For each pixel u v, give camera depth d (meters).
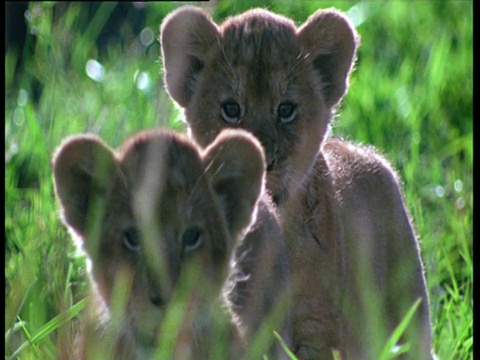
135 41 20.53
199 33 12.58
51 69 18.62
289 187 12.16
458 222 15.17
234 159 10.44
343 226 12.64
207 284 10.27
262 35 12.45
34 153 15.91
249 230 11.06
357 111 17.55
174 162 10.22
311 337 12.18
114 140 14.88
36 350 10.79
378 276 13.09
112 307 10.19
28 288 11.37
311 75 12.59
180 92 12.73
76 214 10.50
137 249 10.09
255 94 12.25
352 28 12.91
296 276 11.97
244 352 10.38
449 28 20.56
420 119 17.95
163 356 9.84
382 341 12.40
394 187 13.52
